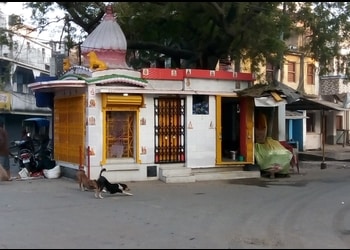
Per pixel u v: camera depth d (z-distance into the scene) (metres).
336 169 21.62
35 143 20.16
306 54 22.50
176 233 9.15
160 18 17.11
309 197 13.73
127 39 20.30
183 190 14.79
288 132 33.66
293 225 10.09
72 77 16.62
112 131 16.33
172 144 17.00
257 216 10.92
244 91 17.34
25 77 39.16
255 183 16.58
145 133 16.58
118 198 13.27
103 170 13.97
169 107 16.95
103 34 16.62
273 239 8.81
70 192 14.30
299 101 20.83
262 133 18.91
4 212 11.29
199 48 19.03
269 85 17.38
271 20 16.53
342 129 38.25
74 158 16.84
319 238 8.98
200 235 9.01
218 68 24.08
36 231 9.34
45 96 19.12
